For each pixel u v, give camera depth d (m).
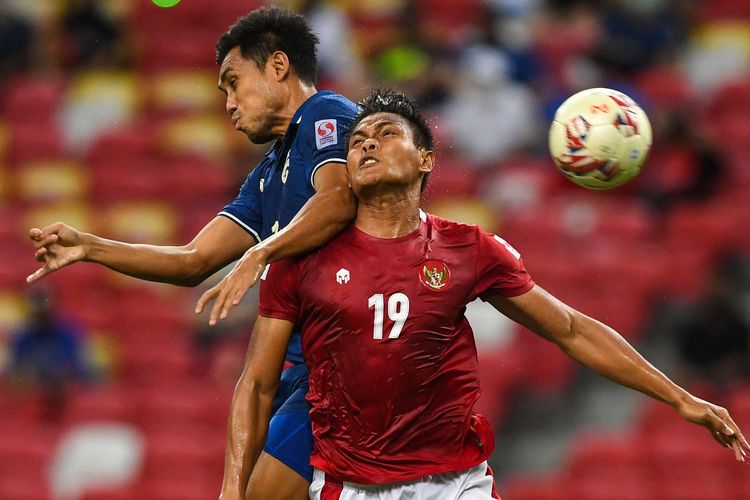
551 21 53.38
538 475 36.62
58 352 40.56
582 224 43.16
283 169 17.62
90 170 51.34
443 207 45.28
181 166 50.69
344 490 16.30
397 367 15.80
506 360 38.28
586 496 35.75
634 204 44.56
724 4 54.78
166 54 55.19
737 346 38.00
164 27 56.06
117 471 38.75
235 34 18.00
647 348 39.94
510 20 53.12
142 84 54.75
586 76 49.59
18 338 41.12
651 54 51.88
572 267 41.53
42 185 51.25
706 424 16.61
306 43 18.03
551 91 48.50
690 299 41.44
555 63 50.31
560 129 16.84
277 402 17.59
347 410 16.02
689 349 38.28
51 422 40.09
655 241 43.00
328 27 49.69
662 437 36.81
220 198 49.62
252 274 15.22
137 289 44.50
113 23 56.47
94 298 44.62
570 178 17.03
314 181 16.73
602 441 36.88
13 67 55.84
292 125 17.62
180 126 52.41
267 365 16.33
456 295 16.00
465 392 16.12
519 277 16.41
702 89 52.25
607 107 16.75
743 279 42.28
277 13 18.03
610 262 41.56
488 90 47.56
